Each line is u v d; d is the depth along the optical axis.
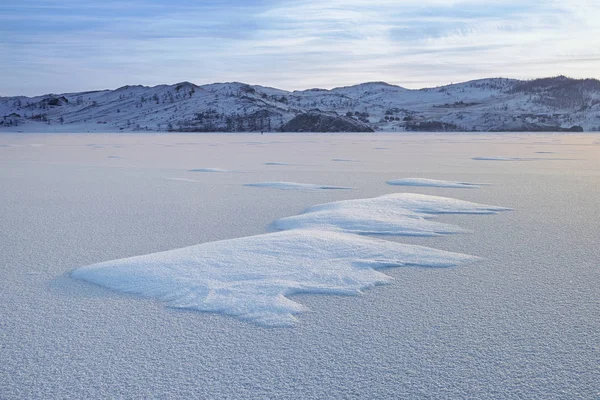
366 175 19.61
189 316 5.00
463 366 4.02
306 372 3.94
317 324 4.82
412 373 3.91
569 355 4.19
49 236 8.65
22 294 5.70
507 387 3.71
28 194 14.09
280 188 15.39
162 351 4.30
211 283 5.80
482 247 7.72
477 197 13.06
